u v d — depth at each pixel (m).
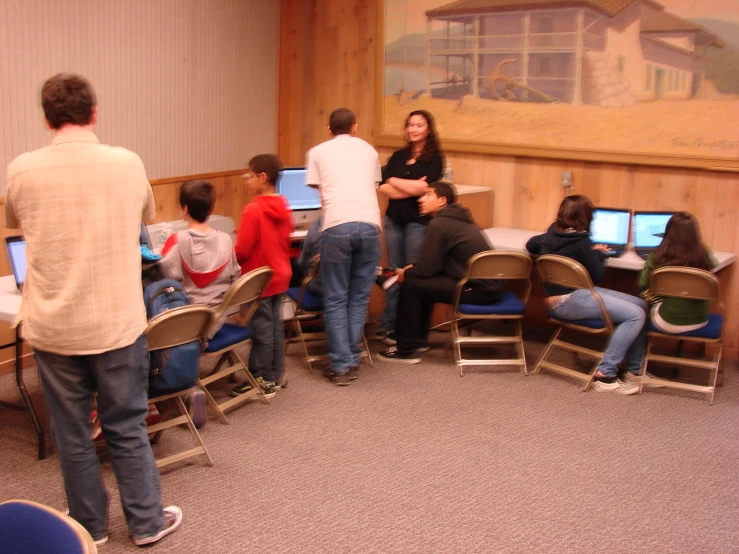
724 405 4.05
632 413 3.91
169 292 3.12
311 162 4.15
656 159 4.73
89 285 2.35
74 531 1.40
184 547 2.66
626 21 4.70
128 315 2.43
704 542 2.78
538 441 3.56
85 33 4.48
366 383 4.25
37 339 2.38
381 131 5.77
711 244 4.71
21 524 1.46
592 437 3.62
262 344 3.93
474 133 5.38
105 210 2.36
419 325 4.55
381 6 5.59
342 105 5.95
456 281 4.38
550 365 4.38
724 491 3.15
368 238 4.06
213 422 3.70
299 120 6.16
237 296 3.54
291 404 3.94
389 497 3.03
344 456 3.37
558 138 5.05
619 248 4.76
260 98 5.96
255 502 2.97
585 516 2.93
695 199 4.71
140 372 2.53
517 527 2.84
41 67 4.25
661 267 3.97
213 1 5.39
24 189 2.32
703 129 4.57
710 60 4.49
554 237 4.21
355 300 4.24
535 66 5.06
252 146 5.95
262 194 3.91
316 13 5.93
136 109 4.88
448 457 3.38
